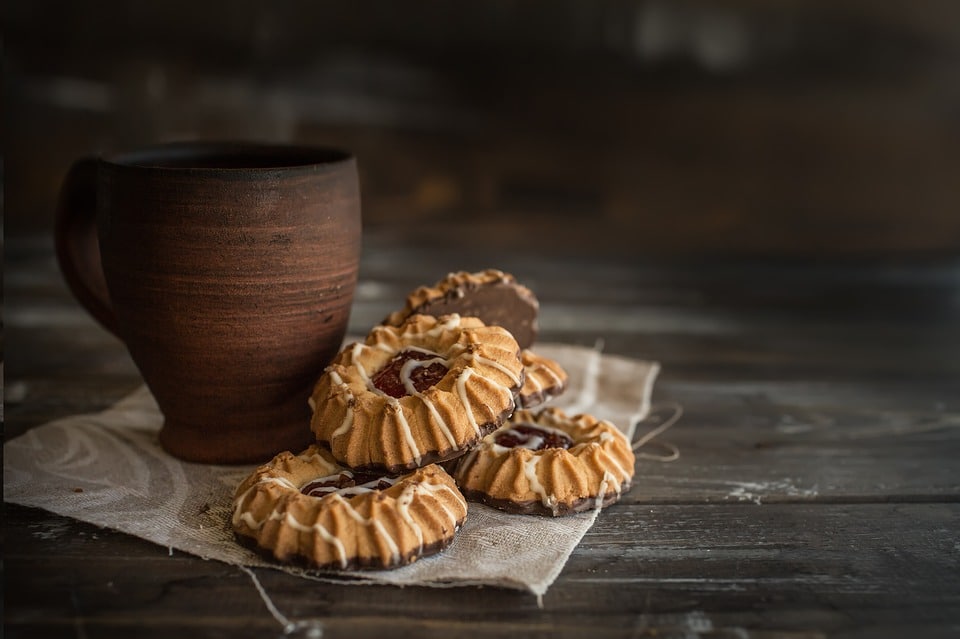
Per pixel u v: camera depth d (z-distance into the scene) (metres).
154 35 0.89
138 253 0.46
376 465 0.44
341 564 0.42
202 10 0.89
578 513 0.46
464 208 0.94
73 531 0.45
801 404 0.57
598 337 0.66
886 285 0.79
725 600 0.42
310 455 0.46
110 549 0.44
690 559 0.44
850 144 0.93
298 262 0.47
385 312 0.68
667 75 0.93
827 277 0.81
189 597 0.41
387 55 0.92
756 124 0.93
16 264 0.75
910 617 0.41
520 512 0.46
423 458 0.44
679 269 0.82
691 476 0.50
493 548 0.44
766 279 0.80
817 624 0.41
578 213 0.94
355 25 0.91
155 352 0.48
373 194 0.93
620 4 0.91
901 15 0.90
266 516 0.43
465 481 0.46
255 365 0.48
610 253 0.87
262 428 0.49
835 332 0.68
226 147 0.52
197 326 0.47
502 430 0.49
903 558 0.44
